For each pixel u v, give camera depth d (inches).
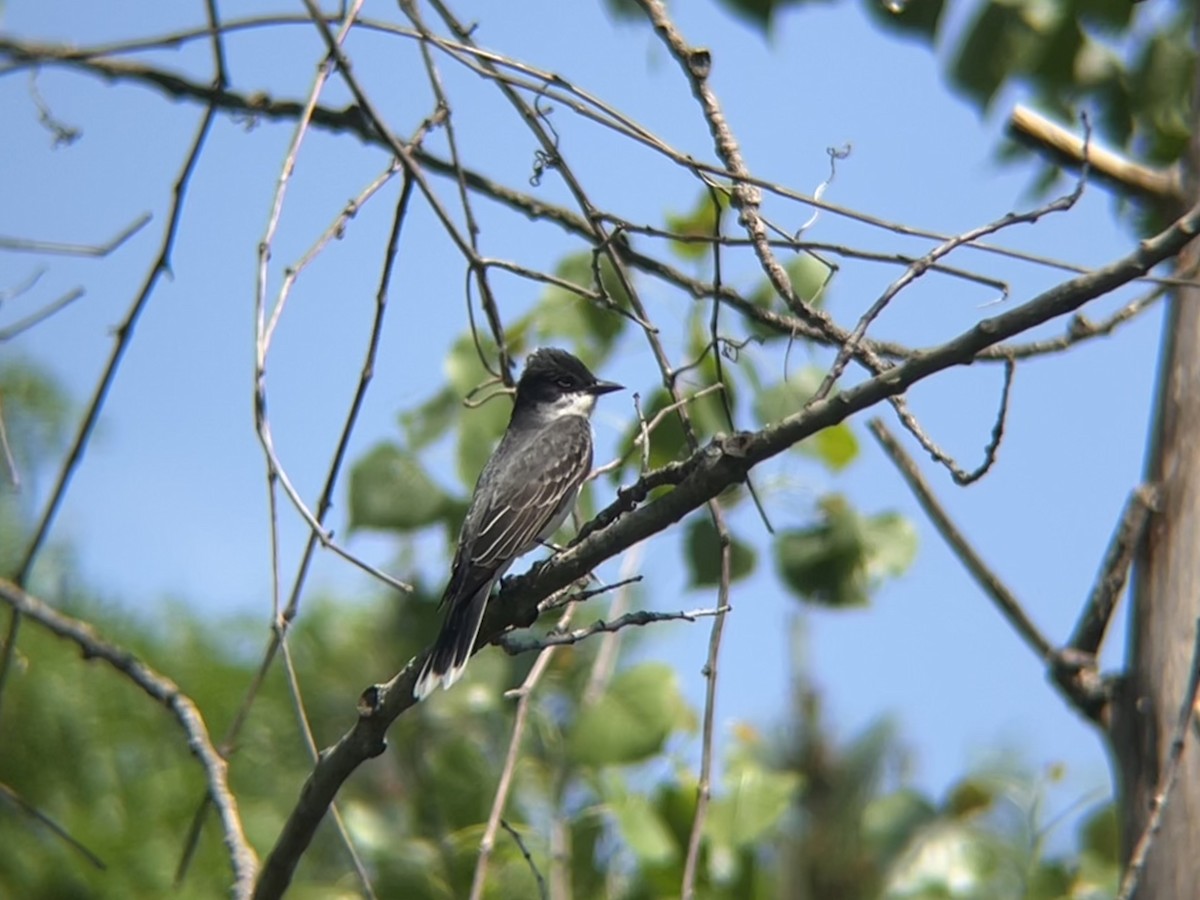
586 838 428.8
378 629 546.6
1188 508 315.0
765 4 362.0
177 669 608.4
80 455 336.8
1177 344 324.5
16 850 575.8
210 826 588.1
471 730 466.6
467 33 356.5
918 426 319.6
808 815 498.0
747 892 409.7
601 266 427.5
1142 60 431.8
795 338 395.5
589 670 471.2
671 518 320.8
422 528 424.5
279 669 612.4
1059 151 423.5
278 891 348.5
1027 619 377.4
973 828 415.8
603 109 321.7
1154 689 309.3
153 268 335.3
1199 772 301.9
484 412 428.8
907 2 386.9
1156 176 425.1
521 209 453.1
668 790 414.3
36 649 600.1
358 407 322.0
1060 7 411.5
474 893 330.6
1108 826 414.3
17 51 327.6
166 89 430.9
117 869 578.2
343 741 339.3
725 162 348.5
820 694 510.6
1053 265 307.0
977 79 400.8
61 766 593.3
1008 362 311.9
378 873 426.9
